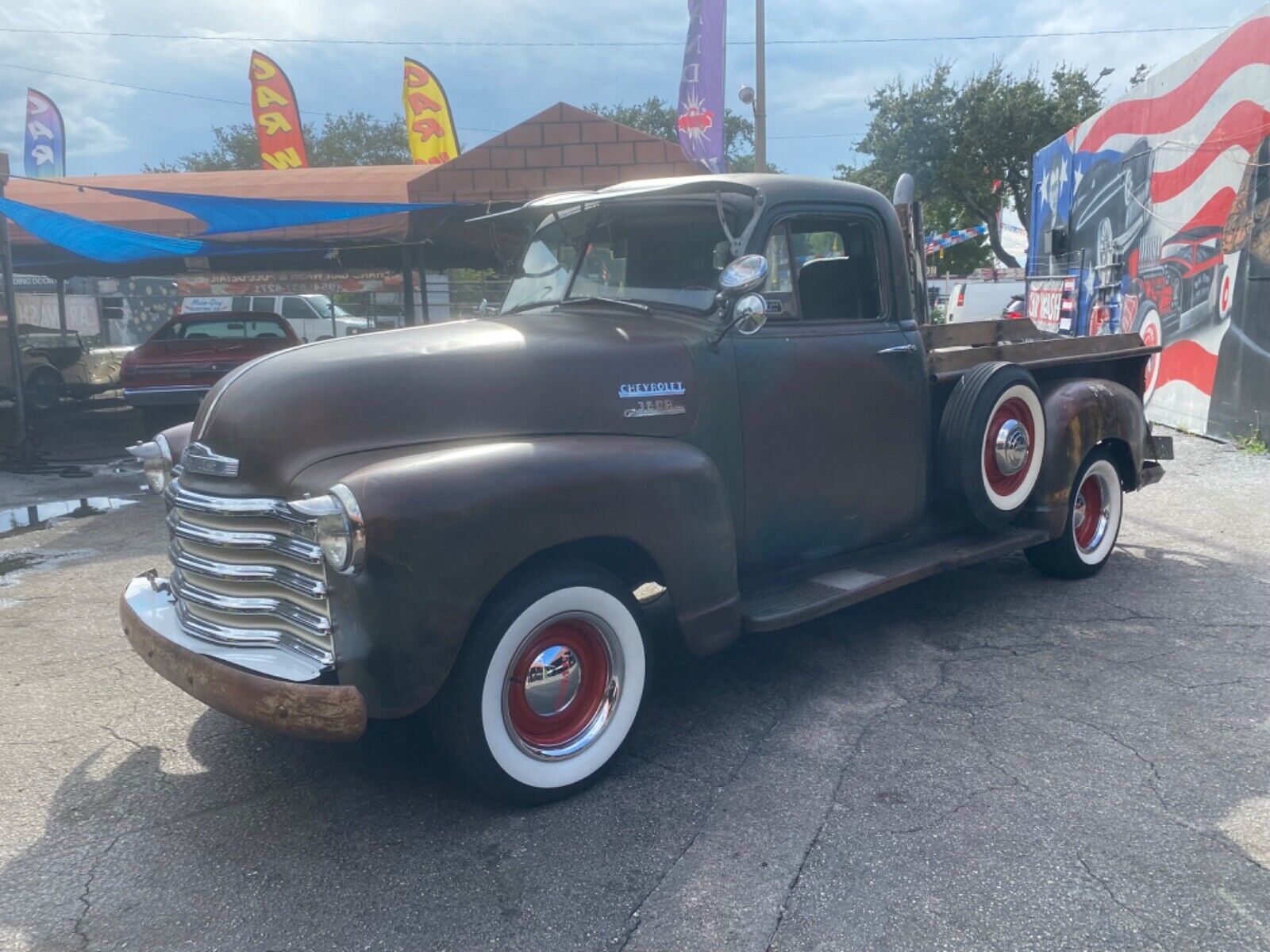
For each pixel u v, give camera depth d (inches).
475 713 119.5
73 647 193.0
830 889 108.5
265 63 798.5
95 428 585.3
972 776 133.3
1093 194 579.8
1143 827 119.8
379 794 132.9
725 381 151.3
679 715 156.7
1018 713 153.6
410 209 373.7
